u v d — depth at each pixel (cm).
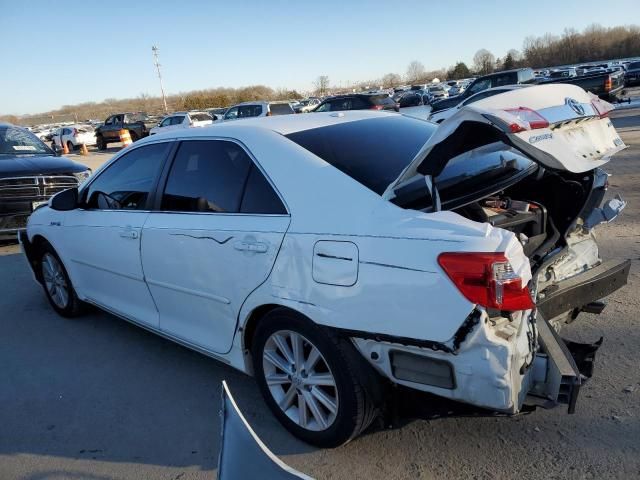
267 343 306
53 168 798
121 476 289
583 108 287
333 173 286
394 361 251
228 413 178
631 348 367
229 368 396
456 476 267
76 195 453
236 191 322
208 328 347
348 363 265
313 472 278
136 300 409
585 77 2127
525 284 231
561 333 394
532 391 251
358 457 286
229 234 312
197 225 335
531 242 306
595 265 350
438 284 232
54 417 350
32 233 516
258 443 166
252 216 307
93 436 326
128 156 418
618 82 2197
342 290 260
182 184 361
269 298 293
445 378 237
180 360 415
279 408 308
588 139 294
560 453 276
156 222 368
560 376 241
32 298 583
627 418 297
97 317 516
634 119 1706
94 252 435
